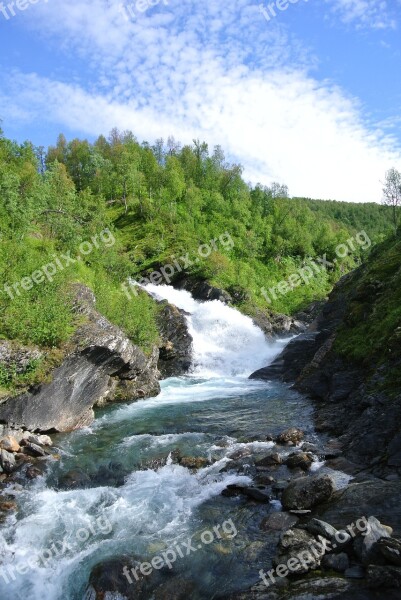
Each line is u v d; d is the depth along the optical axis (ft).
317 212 601.21
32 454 57.98
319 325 133.69
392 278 90.89
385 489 40.47
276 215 341.21
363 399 61.67
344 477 46.83
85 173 355.56
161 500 45.65
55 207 161.38
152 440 63.72
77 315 79.92
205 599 31.12
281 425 67.87
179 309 155.94
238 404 83.35
